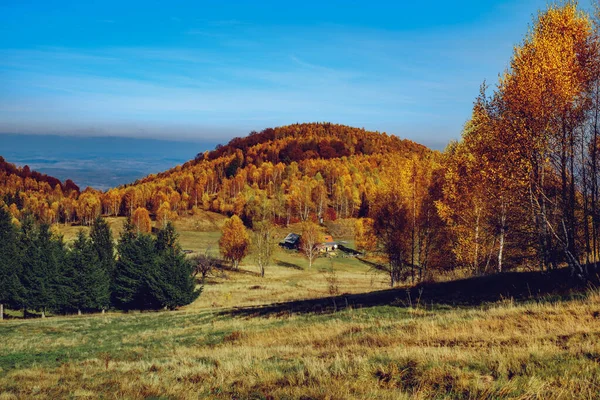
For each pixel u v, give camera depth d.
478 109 20.20
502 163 18.69
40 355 18.58
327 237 109.44
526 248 27.56
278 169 187.25
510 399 6.10
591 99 17.05
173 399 8.31
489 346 9.42
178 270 46.00
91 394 9.31
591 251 21.70
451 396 6.68
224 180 172.62
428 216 32.78
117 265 52.59
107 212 168.50
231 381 9.19
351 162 195.75
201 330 22.44
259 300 44.31
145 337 22.44
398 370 8.17
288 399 7.29
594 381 6.26
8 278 44.94
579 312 11.58
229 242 76.38
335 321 18.06
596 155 17.12
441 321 13.65
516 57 18.92
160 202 155.12
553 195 19.47
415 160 33.66
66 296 45.53
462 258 30.02
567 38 17.12
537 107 16.80
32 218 74.06
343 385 7.60
